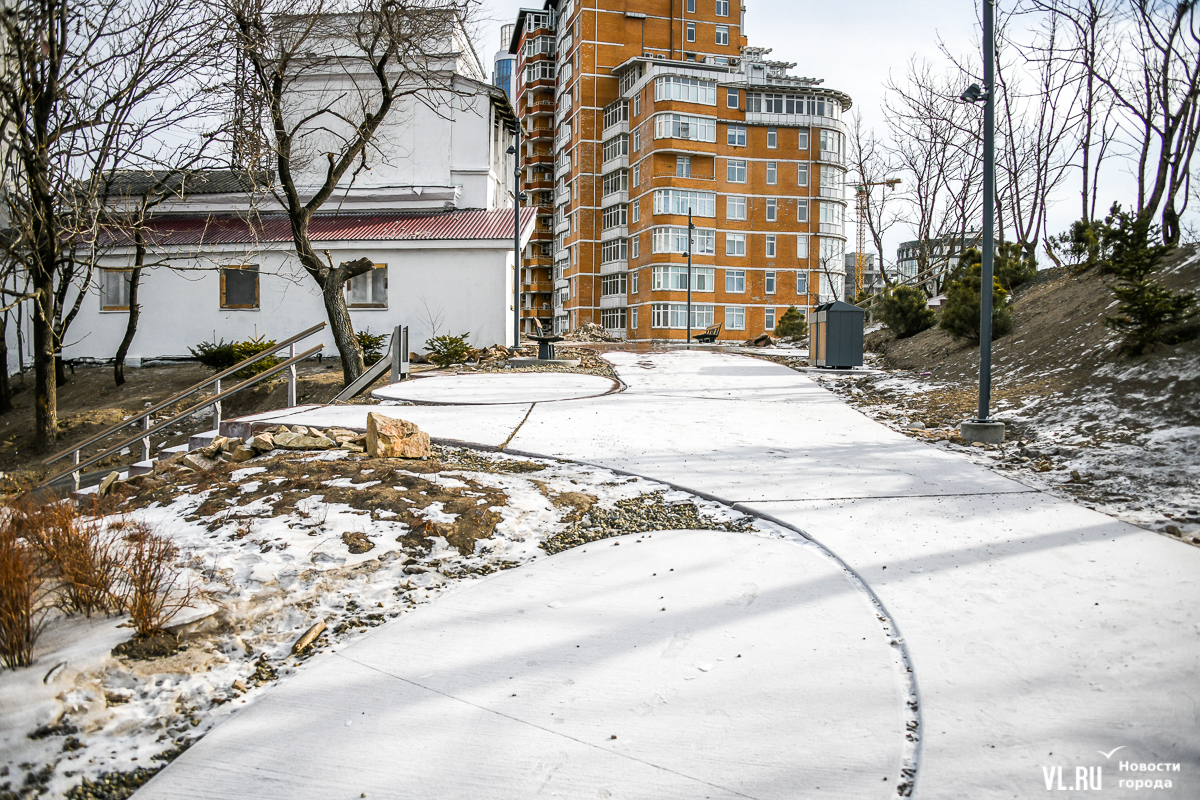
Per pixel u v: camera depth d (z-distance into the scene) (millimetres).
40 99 13117
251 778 2689
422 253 22109
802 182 55844
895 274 36500
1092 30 19359
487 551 4891
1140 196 18531
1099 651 3459
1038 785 2559
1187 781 2553
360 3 16938
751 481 6621
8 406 19953
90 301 22453
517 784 2623
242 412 17469
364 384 14047
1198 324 8945
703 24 61781
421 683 3311
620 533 5367
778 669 3383
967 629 3721
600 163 62156
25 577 3545
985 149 8625
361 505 5281
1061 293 14930
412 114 25312
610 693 3211
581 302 62906
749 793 2555
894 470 7047
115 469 9805
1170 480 6164
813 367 17047
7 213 13688
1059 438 7945
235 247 21766
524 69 75375
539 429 9039
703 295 54250
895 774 2643
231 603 4012
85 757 2859
